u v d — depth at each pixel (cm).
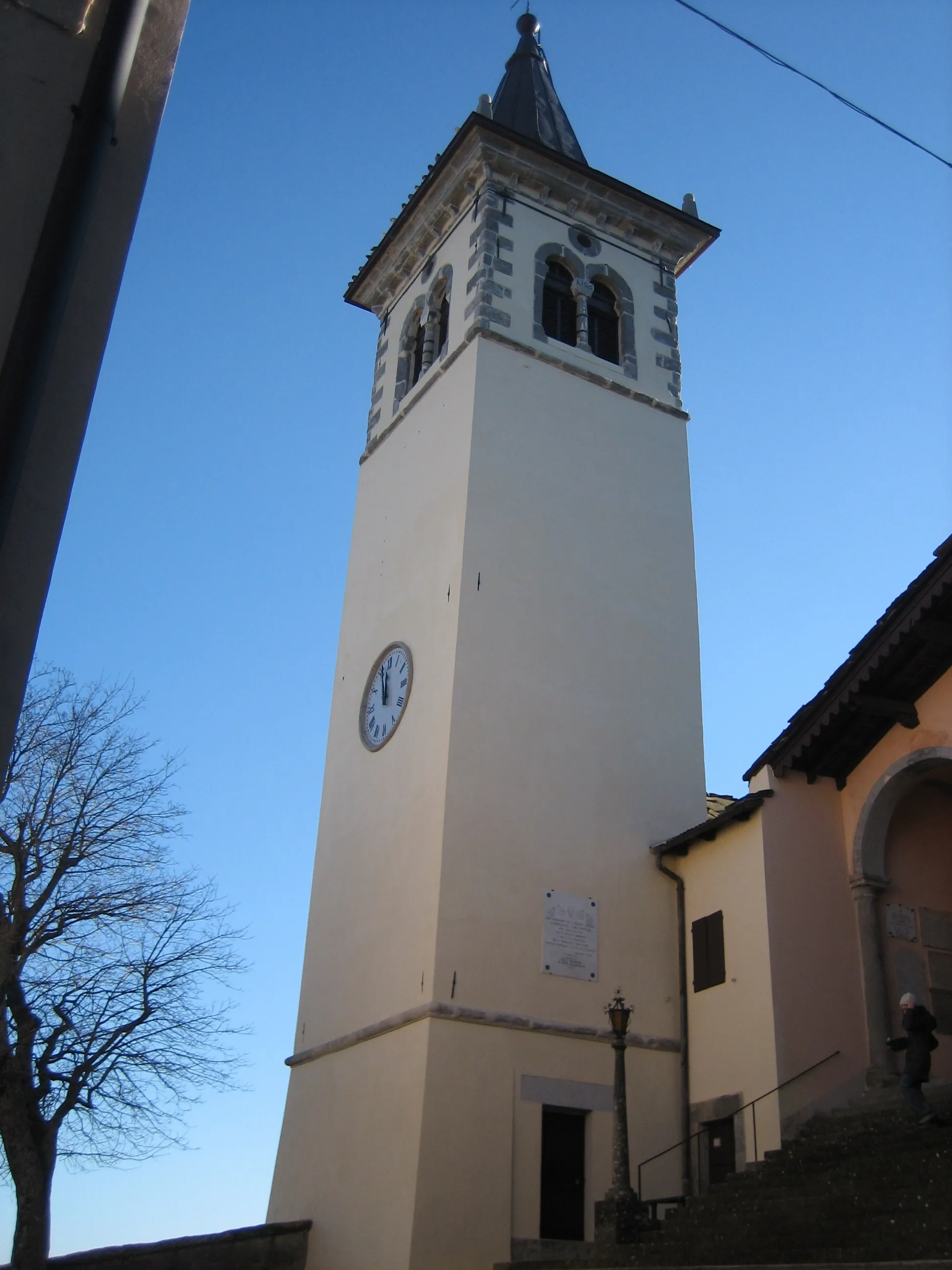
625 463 2681
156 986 1917
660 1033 2078
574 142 3434
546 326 2831
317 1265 1920
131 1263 1792
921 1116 1467
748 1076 1912
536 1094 1925
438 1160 1805
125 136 437
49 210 397
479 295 2753
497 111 3466
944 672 1953
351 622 2730
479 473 2456
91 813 1959
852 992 1962
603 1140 1948
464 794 2103
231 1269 1881
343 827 2423
